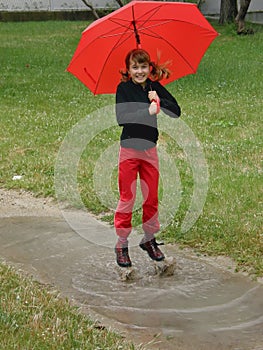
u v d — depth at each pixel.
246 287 7.19
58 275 7.62
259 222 8.82
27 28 34.19
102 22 7.19
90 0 37.78
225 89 19.45
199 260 7.94
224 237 8.41
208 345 5.95
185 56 7.73
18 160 12.26
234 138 13.77
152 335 6.12
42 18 38.12
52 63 24.48
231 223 8.78
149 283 7.35
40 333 5.78
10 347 5.50
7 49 27.47
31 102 17.98
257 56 25.42
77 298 6.97
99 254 8.23
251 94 18.75
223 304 6.80
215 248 8.16
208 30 7.62
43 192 10.60
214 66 23.14
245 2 29.94
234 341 6.01
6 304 6.37
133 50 7.16
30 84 20.59
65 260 8.07
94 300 6.93
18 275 7.39
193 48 7.72
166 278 7.46
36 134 14.22
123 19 7.21
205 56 25.28
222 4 32.91
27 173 11.54
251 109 16.67
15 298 6.57
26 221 9.53
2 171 11.70
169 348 5.89
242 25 30.38
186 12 7.50
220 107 16.98
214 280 7.37
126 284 7.34
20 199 10.48
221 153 12.38
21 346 5.54
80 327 6.02
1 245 8.62
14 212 9.92
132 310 6.68
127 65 7.17
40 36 31.33
